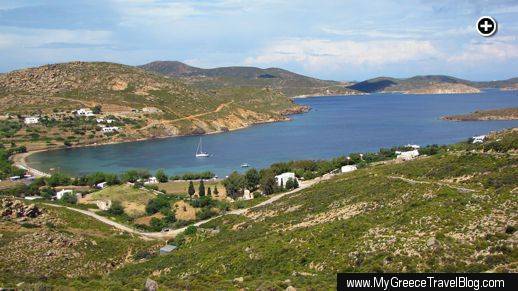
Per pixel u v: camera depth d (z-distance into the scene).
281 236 73.44
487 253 44.88
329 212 85.69
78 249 87.19
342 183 110.50
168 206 133.00
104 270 81.19
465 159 99.31
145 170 189.00
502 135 146.25
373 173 114.06
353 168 153.00
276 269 58.84
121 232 107.62
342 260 53.38
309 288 43.38
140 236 108.31
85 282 60.50
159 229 116.56
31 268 73.81
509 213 53.09
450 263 44.69
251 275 58.81
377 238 56.31
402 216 62.50
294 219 89.44
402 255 48.41
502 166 88.19
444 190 71.88
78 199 140.88
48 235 87.25
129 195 141.38
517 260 42.69
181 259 78.69
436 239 49.34
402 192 80.75
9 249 79.00
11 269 72.12
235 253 69.44
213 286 51.84
